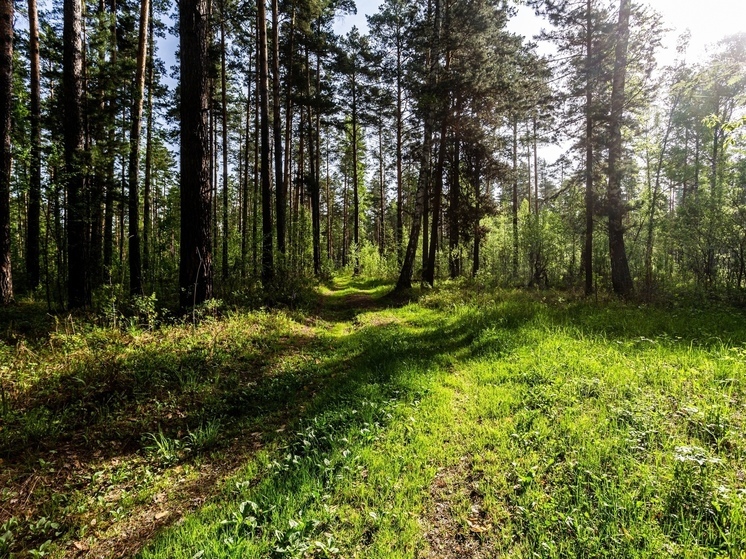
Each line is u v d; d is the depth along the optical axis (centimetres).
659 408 440
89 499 378
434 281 1972
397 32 2261
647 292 1319
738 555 246
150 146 1462
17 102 1110
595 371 572
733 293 1328
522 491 340
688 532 267
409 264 1742
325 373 725
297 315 1171
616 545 264
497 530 303
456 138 1809
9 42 947
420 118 1777
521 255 2095
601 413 446
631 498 303
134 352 674
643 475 328
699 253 1591
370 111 2866
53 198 933
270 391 632
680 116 1502
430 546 294
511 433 438
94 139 1162
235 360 745
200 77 888
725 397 443
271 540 296
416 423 480
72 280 1005
